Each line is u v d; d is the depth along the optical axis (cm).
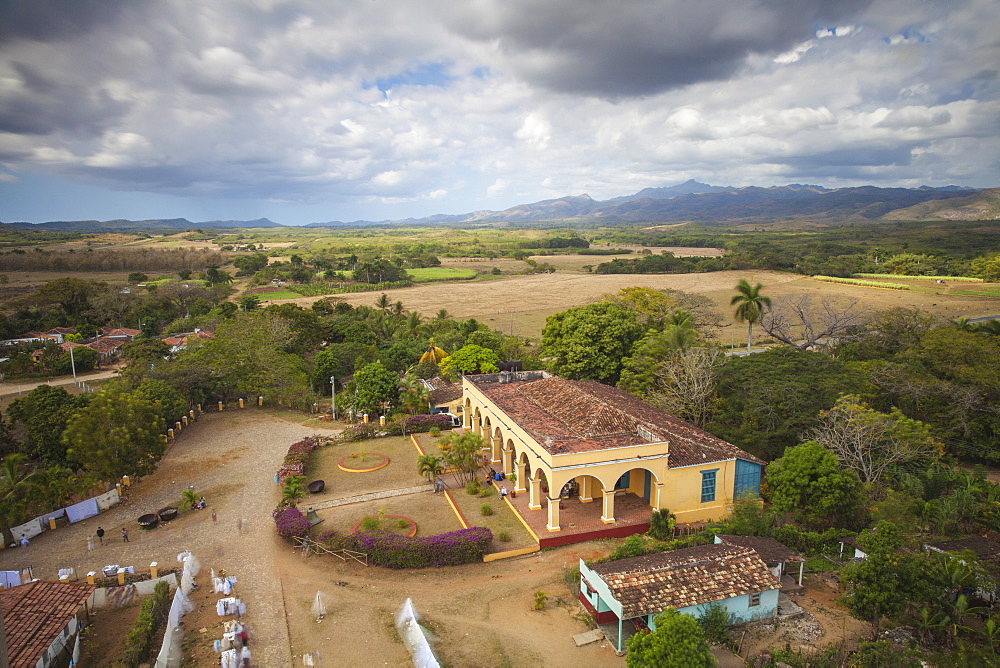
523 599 2562
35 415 4084
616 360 5384
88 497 3572
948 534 3002
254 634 2320
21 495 3247
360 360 6700
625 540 3036
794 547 2870
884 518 2928
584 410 3569
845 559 2803
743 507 2975
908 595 2222
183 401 4931
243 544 3073
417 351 7175
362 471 4025
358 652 2222
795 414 3994
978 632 2183
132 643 2177
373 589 2666
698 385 4438
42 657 1988
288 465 3962
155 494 3700
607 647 2239
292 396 5697
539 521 3172
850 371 4531
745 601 2323
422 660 2128
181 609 2428
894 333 5972
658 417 3709
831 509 2994
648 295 7481
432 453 4375
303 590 2658
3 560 2906
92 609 2486
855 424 3594
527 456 3341
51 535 3175
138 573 2738
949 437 4119
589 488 3397
